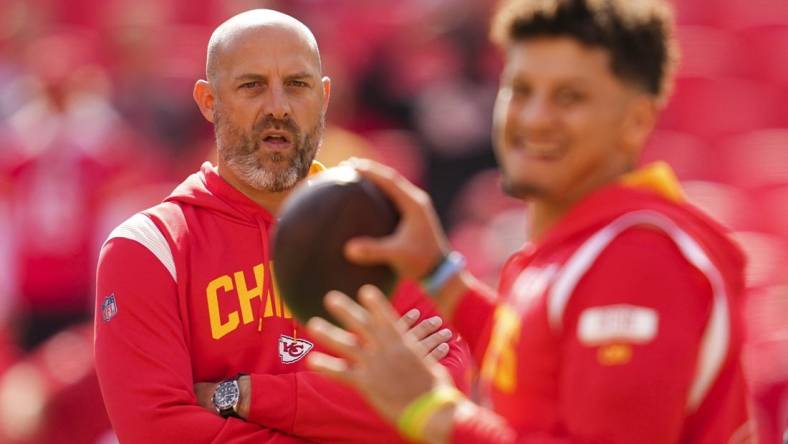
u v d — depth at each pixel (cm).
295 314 1051
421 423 955
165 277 1345
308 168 1398
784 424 2597
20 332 3173
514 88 1026
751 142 4212
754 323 3016
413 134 3859
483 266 2967
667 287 952
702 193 3597
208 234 1379
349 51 4041
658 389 925
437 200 3650
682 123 4403
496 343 1059
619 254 967
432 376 966
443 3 3966
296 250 1029
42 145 3234
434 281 1091
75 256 3186
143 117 3828
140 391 1308
